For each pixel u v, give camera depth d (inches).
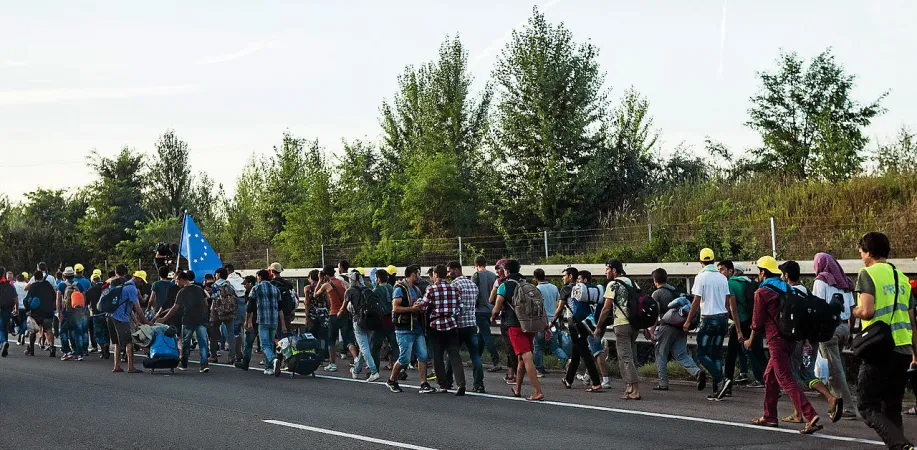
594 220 1096.2
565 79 1113.4
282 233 1384.1
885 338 301.6
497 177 1128.2
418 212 1223.5
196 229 933.8
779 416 402.6
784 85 1155.3
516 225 1106.7
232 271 765.3
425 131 1507.1
